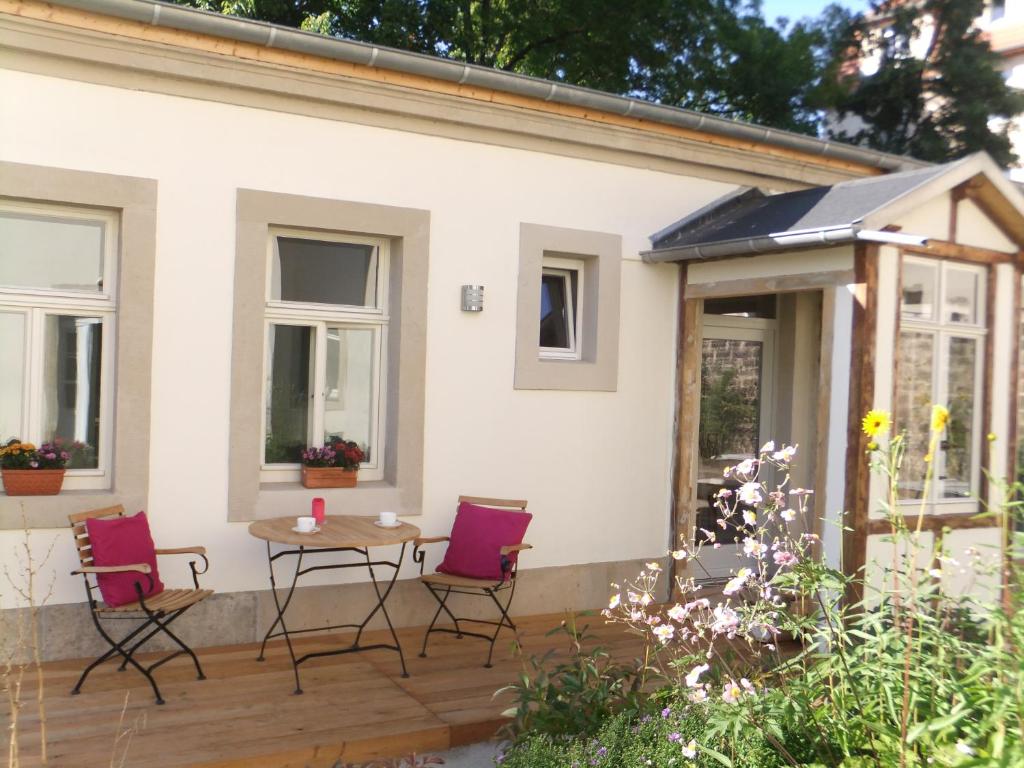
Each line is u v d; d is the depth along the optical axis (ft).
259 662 17.20
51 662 16.60
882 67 52.70
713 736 11.07
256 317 18.28
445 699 15.60
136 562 15.71
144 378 17.26
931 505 20.65
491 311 20.88
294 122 18.60
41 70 16.34
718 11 49.80
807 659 13.30
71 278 17.21
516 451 21.27
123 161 17.07
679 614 12.46
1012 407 22.22
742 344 25.88
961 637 12.58
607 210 22.41
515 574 18.58
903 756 9.80
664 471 23.31
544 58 50.49
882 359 18.93
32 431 16.85
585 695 12.86
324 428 19.74
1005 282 21.91
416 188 19.92
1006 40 72.08
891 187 20.08
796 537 25.50
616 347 22.49
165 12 16.48
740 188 24.38
